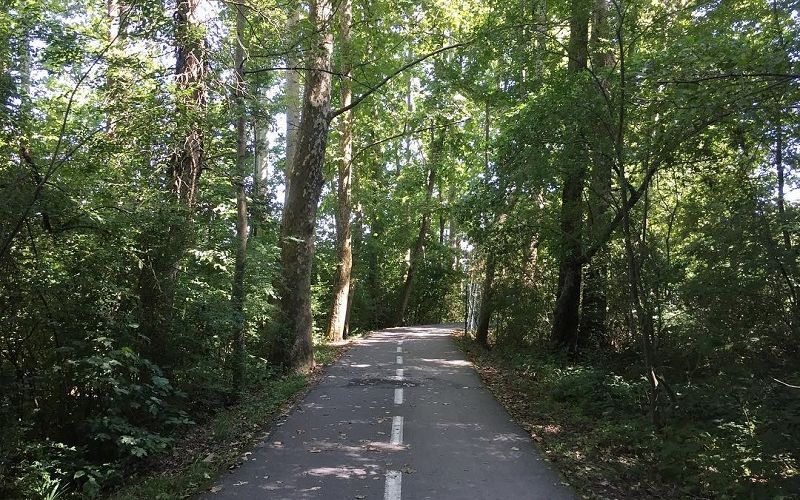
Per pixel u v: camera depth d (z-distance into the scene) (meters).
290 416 8.84
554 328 15.05
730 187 9.15
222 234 11.18
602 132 8.28
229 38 10.01
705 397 8.00
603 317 14.48
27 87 6.97
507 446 7.23
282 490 5.57
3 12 6.68
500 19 12.68
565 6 12.61
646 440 7.21
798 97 6.37
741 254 8.25
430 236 39.09
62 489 6.15
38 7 7.12
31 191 6.34
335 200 29.39
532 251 15.93
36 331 7.02
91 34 7.47
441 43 17.53
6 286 6.50
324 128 14.11
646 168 8.06
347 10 16.89
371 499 5.35
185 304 8.93
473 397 10.50
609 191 8.83
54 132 7.39
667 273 9.04
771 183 8.83
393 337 23.97
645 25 9.17
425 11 16.77
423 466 6.36
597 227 11.43
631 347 12.99
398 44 17.69
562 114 8.62
